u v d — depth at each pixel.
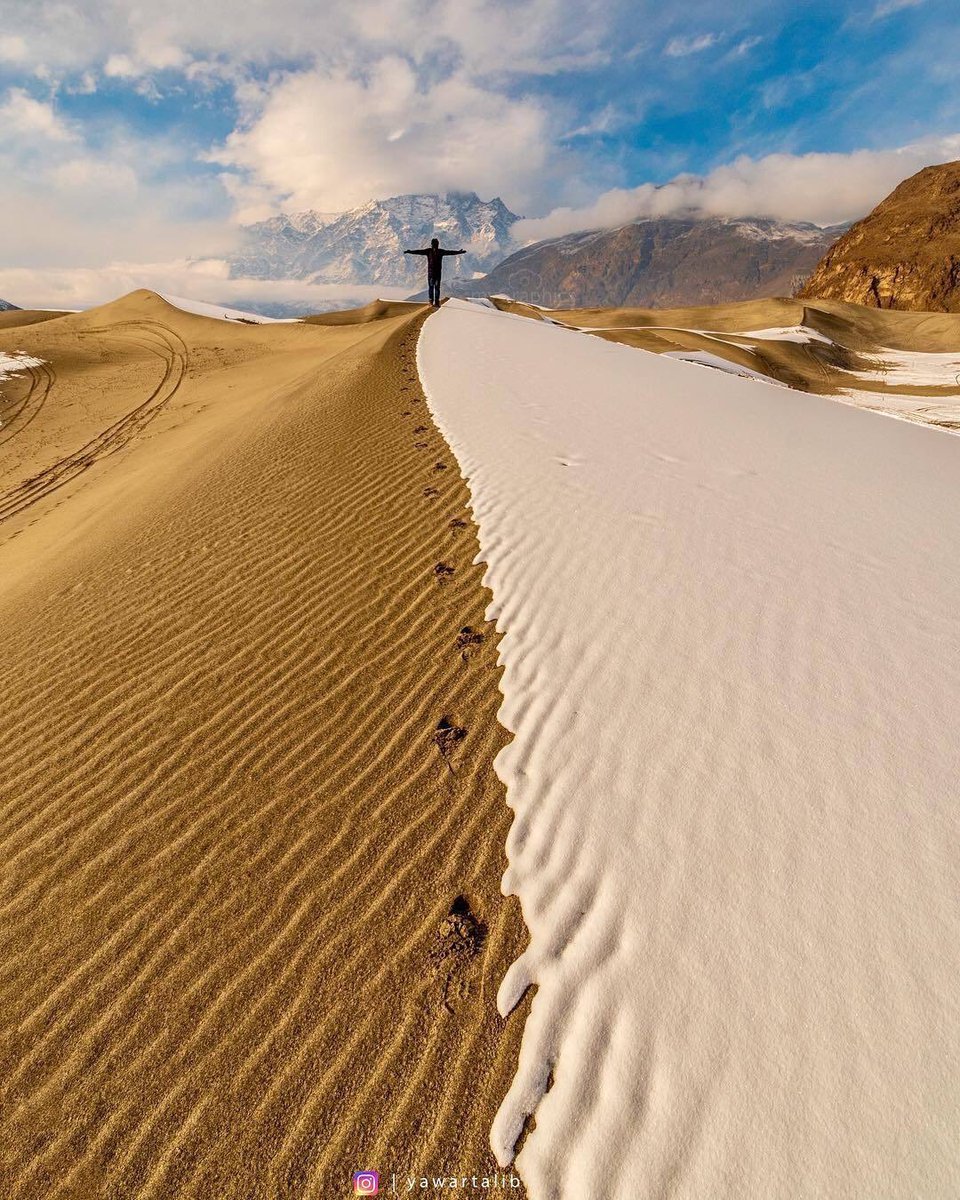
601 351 19.09
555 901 2.71
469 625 4.66
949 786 3.01
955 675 3.81
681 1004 2.28
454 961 2.57
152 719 4.14
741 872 2.69
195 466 10.55
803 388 45.72
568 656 4.14
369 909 2.81
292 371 27.77
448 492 6.97
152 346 39.81
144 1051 2.42
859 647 4.06
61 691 4.60
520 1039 2.29
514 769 3.38
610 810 3.05
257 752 3.75
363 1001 2.49
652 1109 2.04
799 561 5.21
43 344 37.94
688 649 4.06
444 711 3.88
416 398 11.14
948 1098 1.96
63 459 19.64
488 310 36.44
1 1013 2.60
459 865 2.95
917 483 7.64
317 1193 2.02
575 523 5.94
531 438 8.50
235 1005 2.53
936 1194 1.79
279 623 5.02
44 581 7.21
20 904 3.03
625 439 8.68
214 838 3.24
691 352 43.09
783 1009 2.22
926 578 5.00
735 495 6.73
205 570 6.09
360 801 3.34
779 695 3.63
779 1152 1.91
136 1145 2.18
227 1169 2.10
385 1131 2.14
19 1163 2.17
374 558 5.81
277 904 2.88
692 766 3.21
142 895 3.00
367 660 4.44
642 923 2.56
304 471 8.30
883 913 2.48
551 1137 2.04
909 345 70.44
